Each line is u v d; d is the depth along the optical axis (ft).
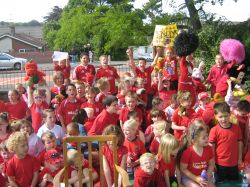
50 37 54.44
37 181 11.58
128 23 35.58
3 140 12.84
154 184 11.09
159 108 14.96
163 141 11.50
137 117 14.11
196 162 11.48
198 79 18.01
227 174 12.84
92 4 42.24
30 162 11.44
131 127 12.37
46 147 12.14
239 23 28.50
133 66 19.12
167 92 17.93
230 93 16.35
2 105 16.62
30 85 16.92
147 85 18.99
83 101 16.22
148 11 35.76
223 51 18.45
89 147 9.84
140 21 35.76
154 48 20.22
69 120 15.85
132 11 36.11
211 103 14.12
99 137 9.85
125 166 11.43
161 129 12.67
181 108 13.94
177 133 13.83
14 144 11.17
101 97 16.12
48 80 30.42
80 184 9.88
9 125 13.10
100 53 42.42
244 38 27.32
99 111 15.79
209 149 11.68
